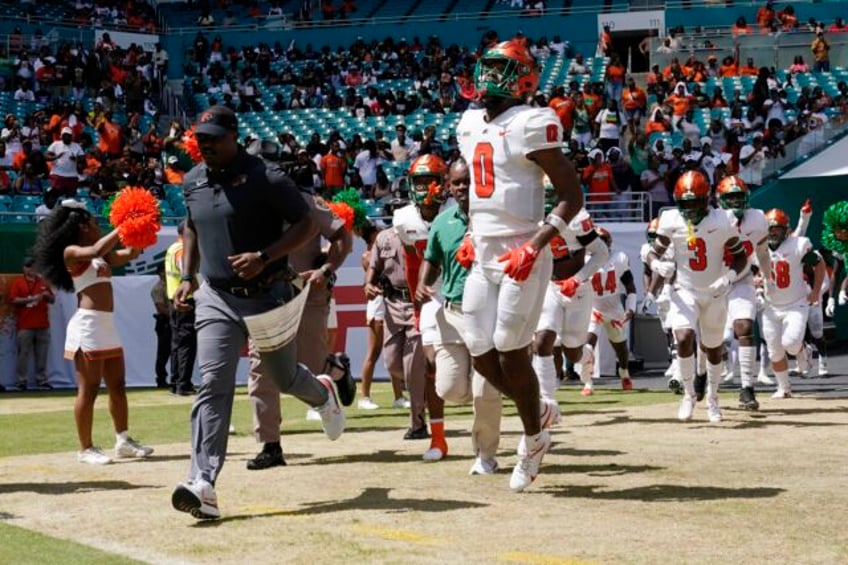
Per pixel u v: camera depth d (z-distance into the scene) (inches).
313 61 1262.3
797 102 1034.7
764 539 198.8
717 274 389.7
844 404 457.4
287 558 189.2
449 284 282.0
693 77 1108.5
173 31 1311.5
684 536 202.1
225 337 232.4
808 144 877.8
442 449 310.7
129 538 207.5
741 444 330.0
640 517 220.4
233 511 233.5
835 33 1126.4
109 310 321.4
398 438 366.6
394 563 183.9
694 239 388.2
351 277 679.1
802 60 1119.0
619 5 1264.8
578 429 377.1
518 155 239.0
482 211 245.4
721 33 1176.2
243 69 1224.2
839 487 252.1
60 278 319.3
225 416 230.1
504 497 245.1
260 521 221.6
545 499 242.1
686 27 1240.2
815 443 331.0
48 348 668.1
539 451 253.0
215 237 232.5
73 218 320.8
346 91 1157.7
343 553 191.9
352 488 260.1
